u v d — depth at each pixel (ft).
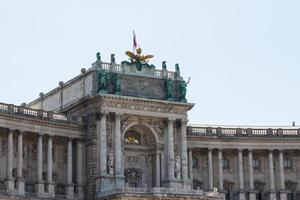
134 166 600.80
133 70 593.42
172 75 609.01
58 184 578.66
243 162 645.10
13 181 536.83
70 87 612.70
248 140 638.94
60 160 584.81
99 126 574.56
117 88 578.66
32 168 568.82
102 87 575.38
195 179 635.66
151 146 602.85
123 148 585.63
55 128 570.87
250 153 638.53
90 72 584.81
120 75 585.22
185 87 604.90
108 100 575.38
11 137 541.34
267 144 640.99
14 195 529.45
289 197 643.45
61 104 623.36
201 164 641.40
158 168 593.01
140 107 587.27
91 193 570.46
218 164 635.66
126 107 581.94
